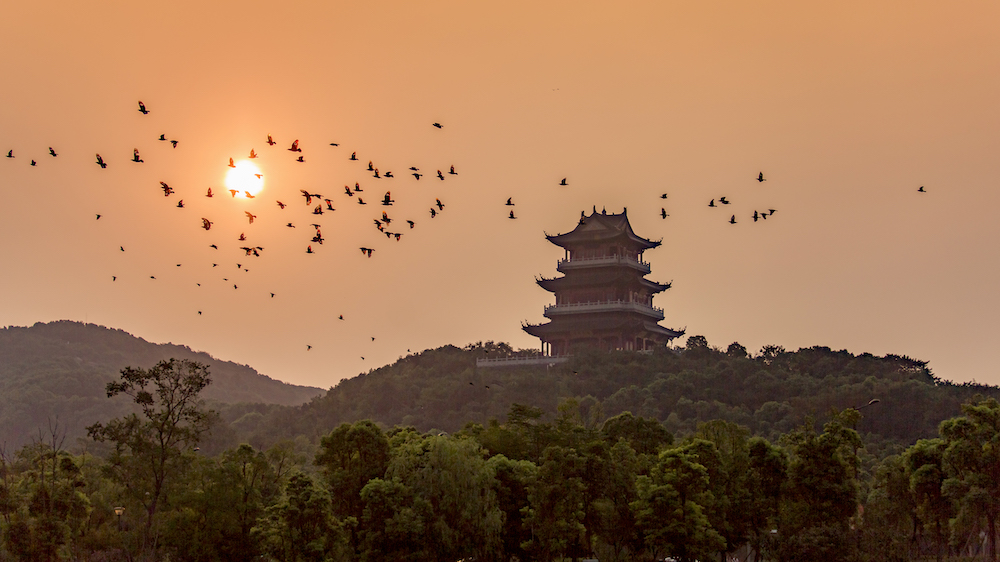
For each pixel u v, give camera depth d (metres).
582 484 108.12
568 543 109.19
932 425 190.62
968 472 113.25
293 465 124.06
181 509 108.12
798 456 113.00
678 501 107.25
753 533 117.75
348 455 114.81
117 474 111.31
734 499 112.81
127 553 110.50
